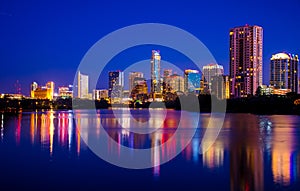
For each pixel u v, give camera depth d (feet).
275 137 178.50
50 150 131.34
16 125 268.82
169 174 89.30
